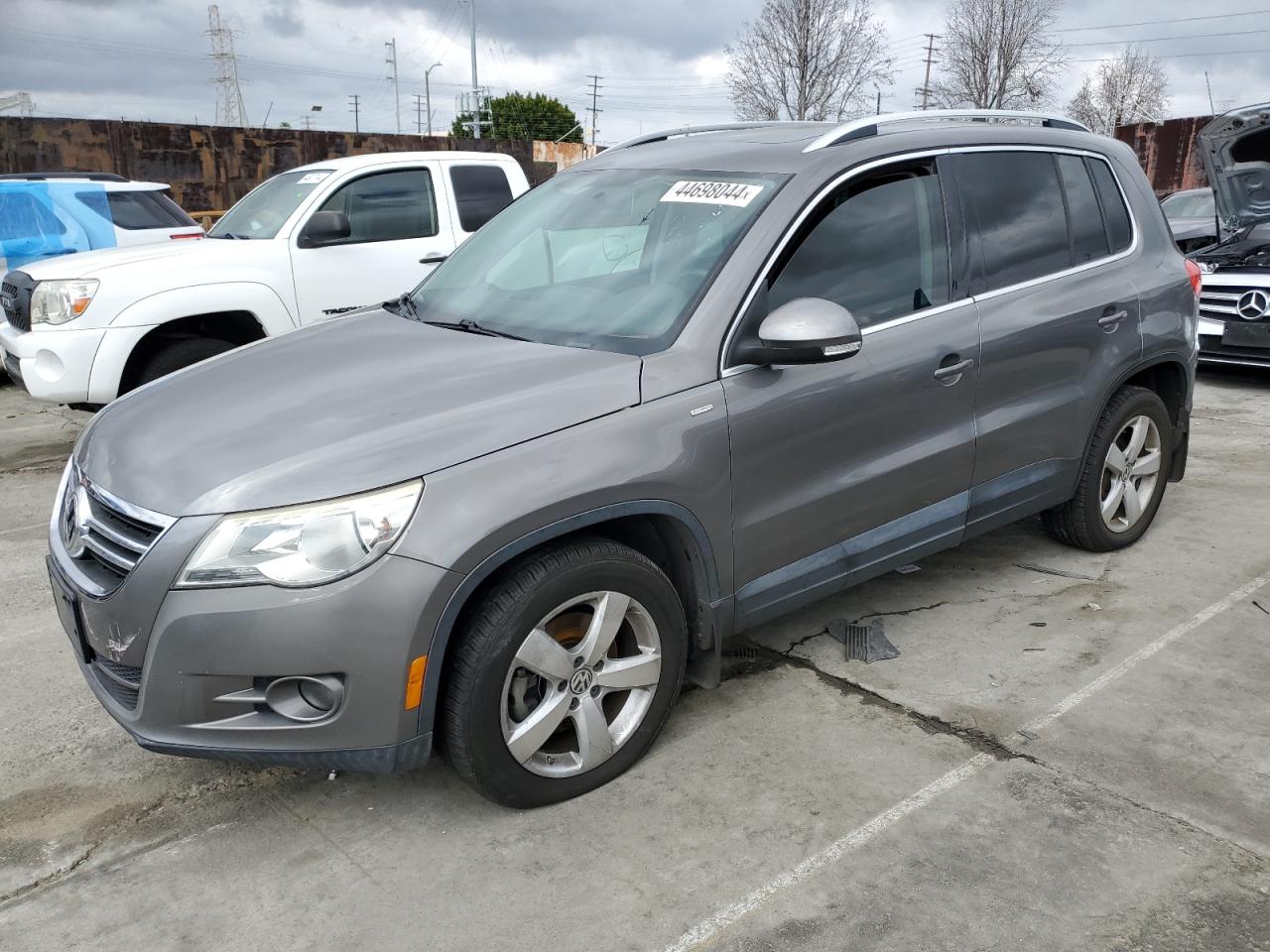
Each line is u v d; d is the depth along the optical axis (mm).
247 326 6824
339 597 2420
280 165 18016
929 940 2352
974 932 2375
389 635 2449
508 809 2885
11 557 4969
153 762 3186
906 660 3695
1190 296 4523
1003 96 39656
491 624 2604
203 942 2410
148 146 16375
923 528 3643
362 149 19297
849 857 2643
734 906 2475
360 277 7113
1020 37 38938
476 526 2508
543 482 2617
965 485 3738
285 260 6781
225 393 3037
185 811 2926
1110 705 3361
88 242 8867
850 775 2996
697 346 2992
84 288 6109
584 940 2381
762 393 3059
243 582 2424
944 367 3516
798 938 2367
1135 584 4309
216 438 2723
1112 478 4500
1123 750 3105
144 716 2547
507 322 3379
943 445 3586
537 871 2621
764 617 3287
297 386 3002
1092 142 4348
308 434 2656
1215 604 4102
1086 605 4117
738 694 3480
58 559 2891
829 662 3695
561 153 24719
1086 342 4051
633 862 2645
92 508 2770
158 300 6273
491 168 7898
